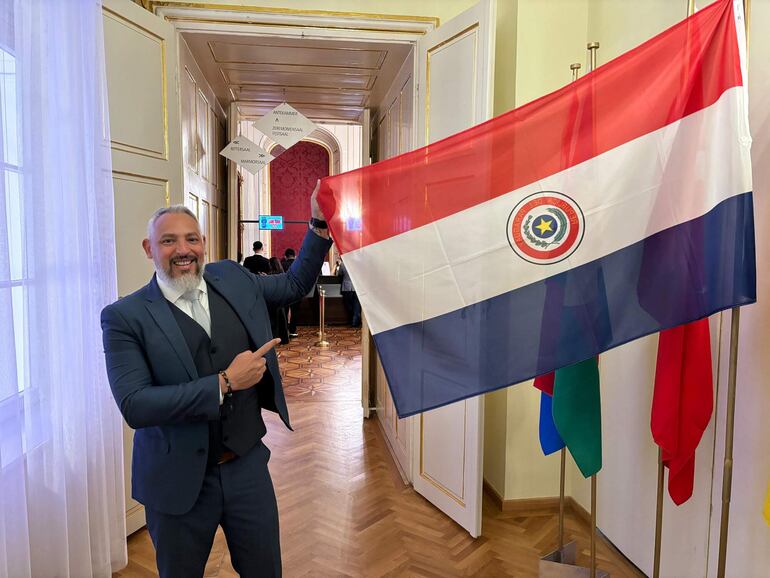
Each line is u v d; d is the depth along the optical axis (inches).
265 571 62.2
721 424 71.0
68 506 79.8
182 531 58.1
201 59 141.2
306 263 69.5
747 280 53.1
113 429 90.4
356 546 98.7
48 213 73.5
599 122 59.2
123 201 98.3
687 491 68.6
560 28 107.7
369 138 188.4
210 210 162.4
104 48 90.2
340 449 146.5
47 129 73.2
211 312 61.1
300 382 211.6
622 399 95.0
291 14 119.6
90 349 84.0
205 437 56.6
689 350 65.2
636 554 91.5
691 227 55.6
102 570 85.8
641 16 89.4
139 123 101.7
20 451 67.6
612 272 58.1
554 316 59.2
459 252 61.8
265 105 190.5
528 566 92.9
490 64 96.9
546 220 59.9
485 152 61.9
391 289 63.2
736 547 68.3
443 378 61.1
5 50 67.3
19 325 70.4
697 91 55.6
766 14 63.5
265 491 61.9
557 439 85.3
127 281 99.3
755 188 65.0
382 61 141.9
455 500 106.9
